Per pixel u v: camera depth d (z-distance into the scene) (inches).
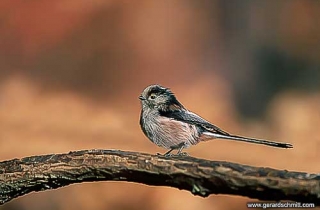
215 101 676.1
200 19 754.2
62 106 609.9
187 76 727.7
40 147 527.5
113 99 690.8
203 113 654.5
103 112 613.9
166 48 730.2
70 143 538.9
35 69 690.2
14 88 641.6
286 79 713.6
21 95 619.2
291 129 562.3
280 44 725.3
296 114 583.2
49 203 421.7
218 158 513.3
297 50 718.5
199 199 438.9
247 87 713.0
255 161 514.0
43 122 565.0
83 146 538.9
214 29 753.0
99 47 713.6
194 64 733.3
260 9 741.9
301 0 721.0
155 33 730.2
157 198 444.5
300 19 721.6
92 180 184.7
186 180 167.2
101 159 180.1
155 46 727.7
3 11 692.1
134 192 441.7
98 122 582.2
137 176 175.0
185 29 740.0
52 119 576.1
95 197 434.3
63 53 704.4
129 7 724.0
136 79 719.1
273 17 730.8
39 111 586.2
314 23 717.3
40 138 538.3
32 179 190.5
